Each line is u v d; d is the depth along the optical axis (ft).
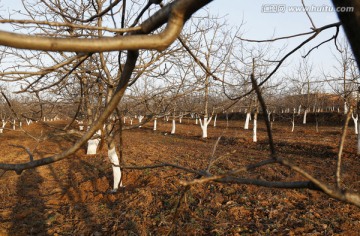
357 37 2.77
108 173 30.48
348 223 17.17
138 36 2.93
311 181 3.12
